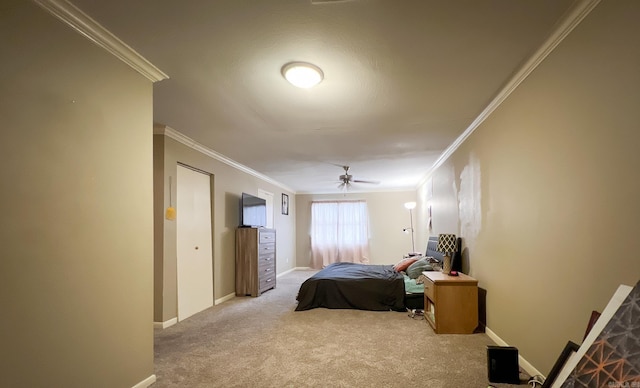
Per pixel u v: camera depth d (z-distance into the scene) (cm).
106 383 185
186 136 394
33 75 151
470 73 235
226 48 201
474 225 352
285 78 241
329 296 440
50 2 155
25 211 145
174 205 378
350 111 311
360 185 817
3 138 138
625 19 140
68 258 165
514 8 165
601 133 155
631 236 137
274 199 758
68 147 167
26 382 143
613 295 140
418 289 427
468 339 304
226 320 382
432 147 450
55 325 157
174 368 246
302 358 264
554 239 196
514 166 251
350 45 199
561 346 189
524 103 234
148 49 201
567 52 182
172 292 371
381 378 227
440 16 171
